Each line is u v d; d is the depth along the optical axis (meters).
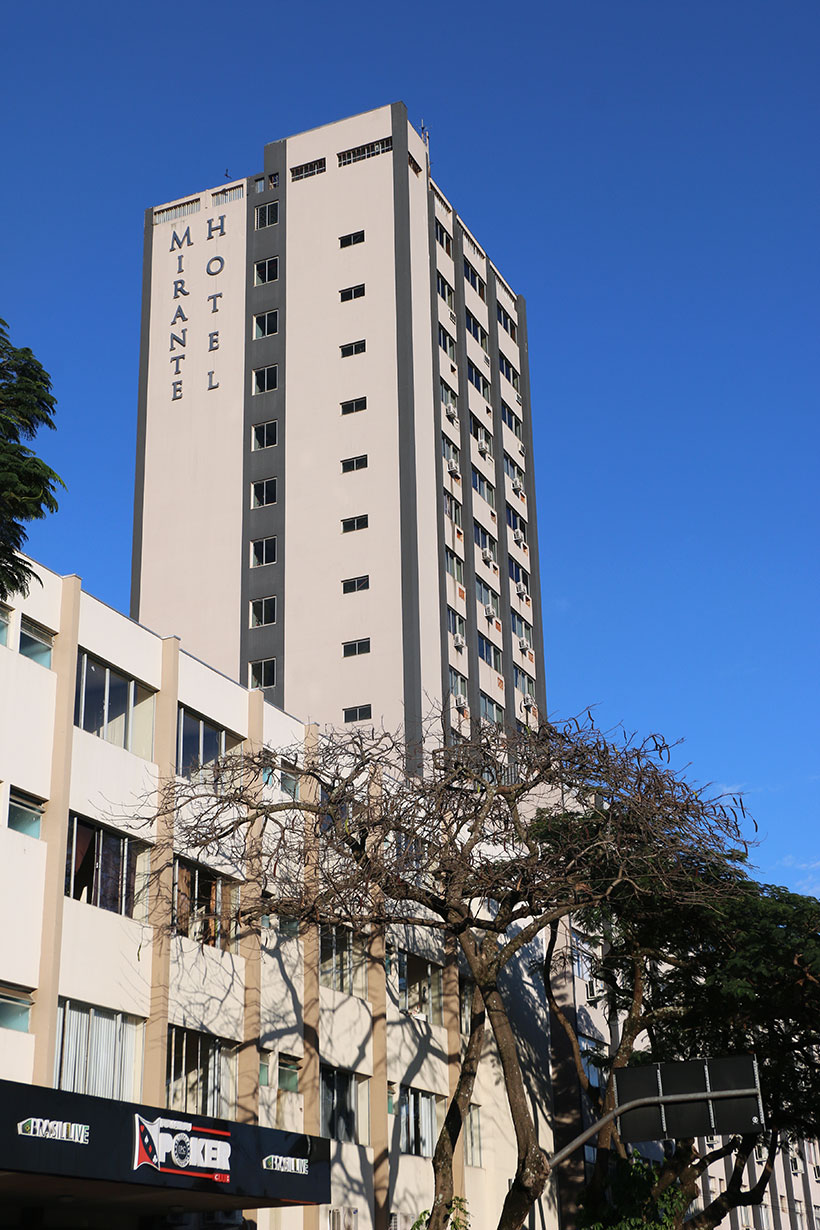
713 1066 22.16
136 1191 24.02
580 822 30.78
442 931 40.75
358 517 61.50
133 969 27.53
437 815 28.11
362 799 28.55
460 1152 38.75
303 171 68.38
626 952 39.25
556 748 27.92
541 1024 47.12
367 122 67.69
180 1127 24.23
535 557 73.69
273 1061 31.30
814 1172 75.94
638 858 27.91
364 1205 33.56
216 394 66.19
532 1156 25.17
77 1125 21.77
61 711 26.92
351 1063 34.41
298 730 35.19
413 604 59.28
